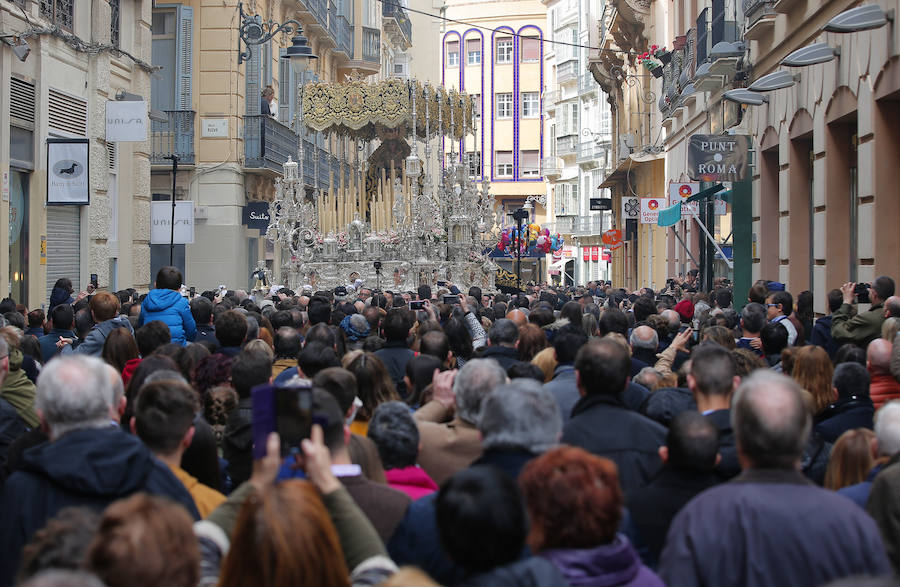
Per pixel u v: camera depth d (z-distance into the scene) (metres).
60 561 3.83
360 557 4.42
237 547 3.79
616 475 4.55
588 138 78.50
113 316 12.08
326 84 29.31
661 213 29.30
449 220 29.89
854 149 18.70
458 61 93.69
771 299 13.80
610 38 49.09
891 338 9.59
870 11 14.74
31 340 11.48
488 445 5.48
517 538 4.03
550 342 12.84
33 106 23.88
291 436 4.41
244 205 38.91
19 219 23.62
